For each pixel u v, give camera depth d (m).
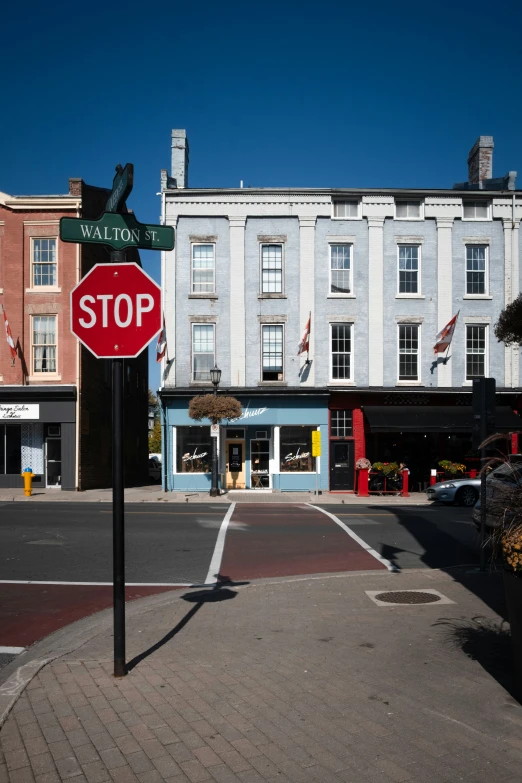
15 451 27.84
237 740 4.10
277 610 7.83
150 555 12.02
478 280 28.41
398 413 27.34
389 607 7.87
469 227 28.34
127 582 9.84
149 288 5.02
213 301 27.80
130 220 5.24
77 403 27.17
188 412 26.08
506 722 4.35
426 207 28.17
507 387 27.86
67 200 27.53
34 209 27.62
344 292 28.05
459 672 5.37
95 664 5.66
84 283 5.07
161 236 5.32
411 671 5.43
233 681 5.20
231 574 10.43
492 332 28.16
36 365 27.61
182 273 27.81
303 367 27.58
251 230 27.95
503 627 6.80
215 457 25.08
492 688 4.97
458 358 28.05
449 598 8.32
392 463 25.92
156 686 5.07
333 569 10.84
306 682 5.18
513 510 5.08
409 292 28.25
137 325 5.00
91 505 21.38
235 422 27.33
